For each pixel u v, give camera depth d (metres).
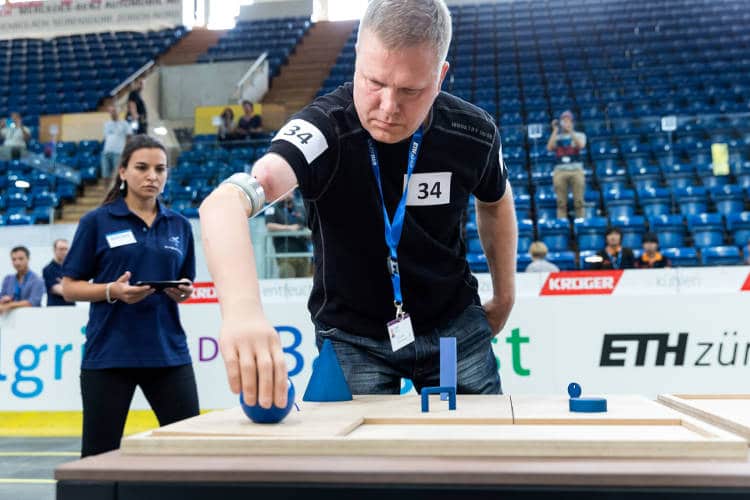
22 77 16.28
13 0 18.73
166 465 0.72
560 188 7.27
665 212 7.52
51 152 8.90
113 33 18.11
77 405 5.00
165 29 18.50
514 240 1.86
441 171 1.58
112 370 2.49
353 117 1.49
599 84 13.51
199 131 9.91
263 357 0.92
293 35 17.66
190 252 2.83
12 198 8.08
